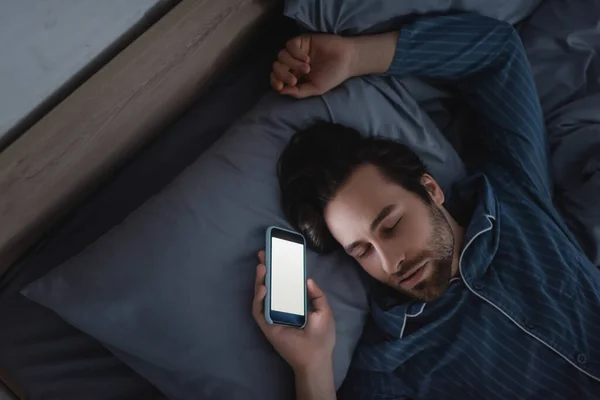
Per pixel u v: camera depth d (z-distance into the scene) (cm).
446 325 98
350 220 93
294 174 95
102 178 94
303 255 92
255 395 86
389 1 102
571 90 119
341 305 97
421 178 100
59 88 74
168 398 88
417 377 98
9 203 72
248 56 113
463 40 106
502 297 96
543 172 108
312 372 87
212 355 84
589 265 100
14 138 71
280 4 107
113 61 78
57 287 79
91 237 92
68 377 87
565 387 94
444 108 118
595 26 119
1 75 66
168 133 103
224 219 89
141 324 81
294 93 100
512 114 108
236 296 87
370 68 105
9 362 86
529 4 123
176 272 83
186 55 88
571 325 95
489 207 100
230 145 96
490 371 96
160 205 87
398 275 93
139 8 81
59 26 71
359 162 95
